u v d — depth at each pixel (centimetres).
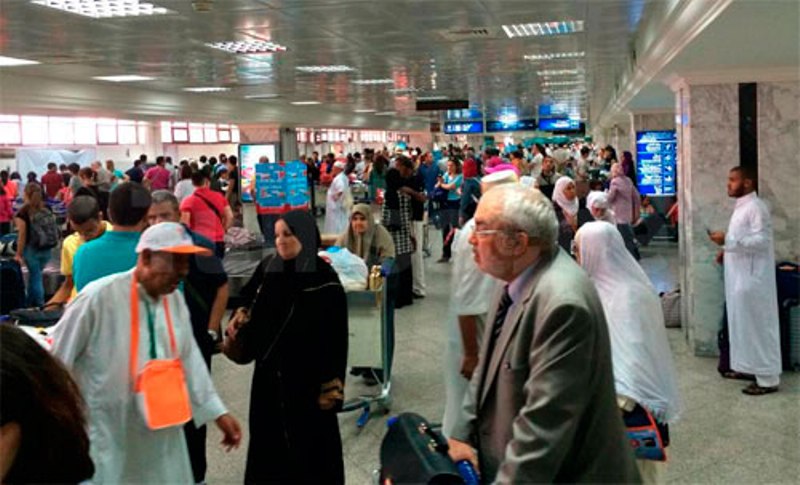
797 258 556
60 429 119
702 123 571
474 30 807
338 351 293
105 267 278
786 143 555
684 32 453
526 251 176
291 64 1109
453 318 243
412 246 691
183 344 250
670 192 1083
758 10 361
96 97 1351
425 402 436
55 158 1794
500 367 176
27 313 372
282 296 288
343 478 303
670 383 259
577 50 973
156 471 236
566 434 156
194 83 1384
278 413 291
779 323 521
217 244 551
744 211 487
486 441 180
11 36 809
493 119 2792
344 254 466
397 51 976
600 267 265
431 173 1091
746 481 345
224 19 719
